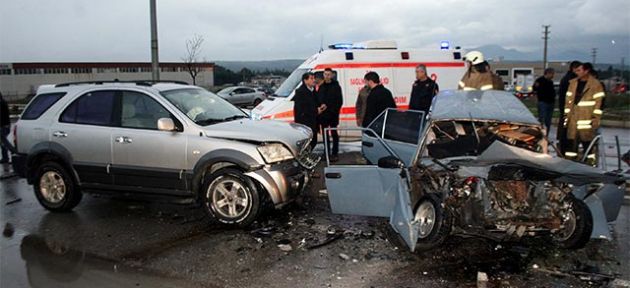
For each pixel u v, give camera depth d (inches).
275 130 245.8
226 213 231.1
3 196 299.9
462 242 208.8
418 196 207.3
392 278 174.1
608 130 613.9
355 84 444.1
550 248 202.5
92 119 257.8
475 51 307.3
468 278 173.9
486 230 184.2
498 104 226.5
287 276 176.6
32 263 192.4
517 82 2004.2
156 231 228.8
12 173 365.7
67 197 260.7
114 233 226.8
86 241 216.4
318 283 170.6
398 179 202.5
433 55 467.5
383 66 450.0
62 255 200.2
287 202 233.9
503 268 182.5
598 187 207.9
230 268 184.2
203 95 276.1
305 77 359.6
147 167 243.4
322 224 234.4
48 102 271.1
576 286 167.2
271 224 235.5
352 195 217.9
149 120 247.0
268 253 198.5
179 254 199.0
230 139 232.2
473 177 186.2
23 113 275.3
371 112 343.6
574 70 320.5
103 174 252.7
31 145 265.3
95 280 175.6
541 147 220.2
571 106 321.7
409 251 198.7
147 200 252.1
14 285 172.6
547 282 170.4
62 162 263.4
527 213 184.1
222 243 211.0
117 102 255.4
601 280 171.6
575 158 312.0
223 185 231.1
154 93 249.8
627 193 283.3
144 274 180.2
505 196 185.5
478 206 184.1
